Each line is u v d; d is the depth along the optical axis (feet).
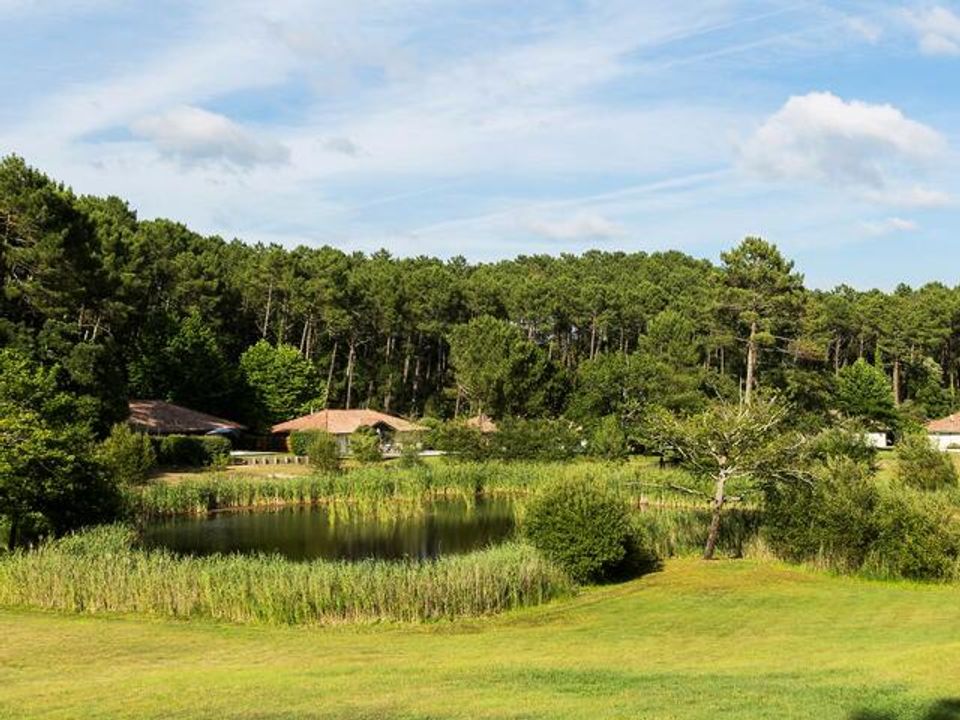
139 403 238.89
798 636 69.21
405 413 376.68
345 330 351.46
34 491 103.45
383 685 48.24
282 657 60.90
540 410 288.92
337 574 83.25
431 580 82.69
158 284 317.83
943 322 379.76
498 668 54.08
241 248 407.44
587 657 60.49
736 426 109.29
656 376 269.85
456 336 304.09
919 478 153.07
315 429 261.24
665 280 449.89
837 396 271.08
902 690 44.88
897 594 90.07
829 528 103.04
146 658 60.03
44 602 80.59
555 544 97.45
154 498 159.43
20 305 184.65
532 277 406.21
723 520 124.67
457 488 193.98
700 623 76.13
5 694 47.85
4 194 176.76
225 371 285.43
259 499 176.04
